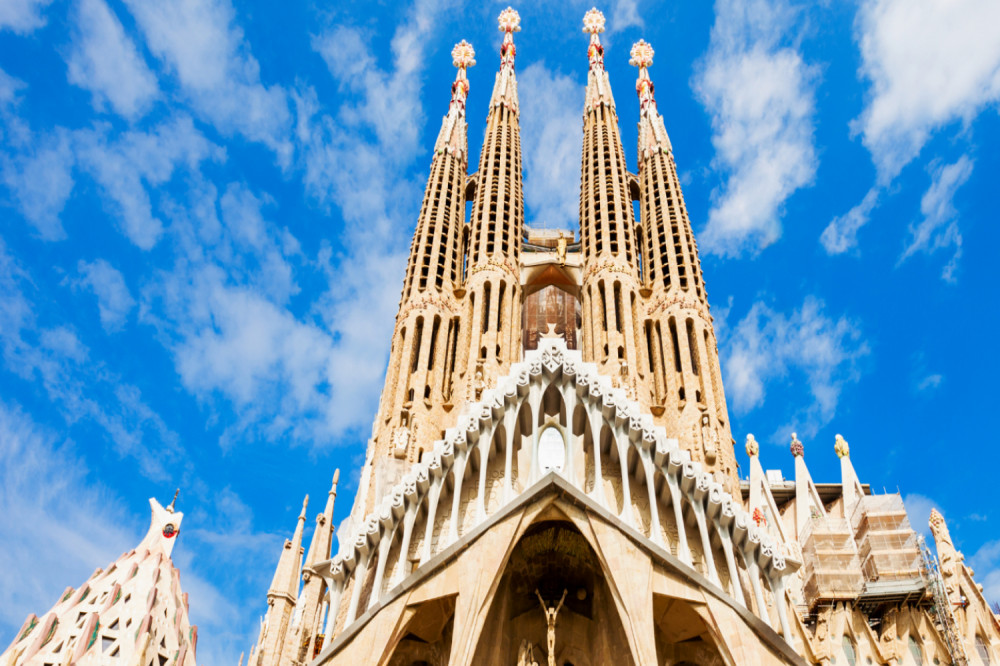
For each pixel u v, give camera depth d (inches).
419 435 1999.3
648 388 2153.1
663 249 2454.5
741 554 1625.2
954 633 1947.6
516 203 2687.0
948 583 2018.9
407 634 1601.9
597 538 1540.4
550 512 1595.7
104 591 2181.3
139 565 2290.8
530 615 1694.1
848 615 2049.7
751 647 1448.1
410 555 1660.9
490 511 1679.4
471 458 1718.8
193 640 2300.7
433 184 2696.9
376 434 2144.4
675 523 1692.9
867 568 2231.8
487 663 1592.0
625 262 2388.0
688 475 1627.7
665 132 2844.5
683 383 2116.1
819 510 2534.5
